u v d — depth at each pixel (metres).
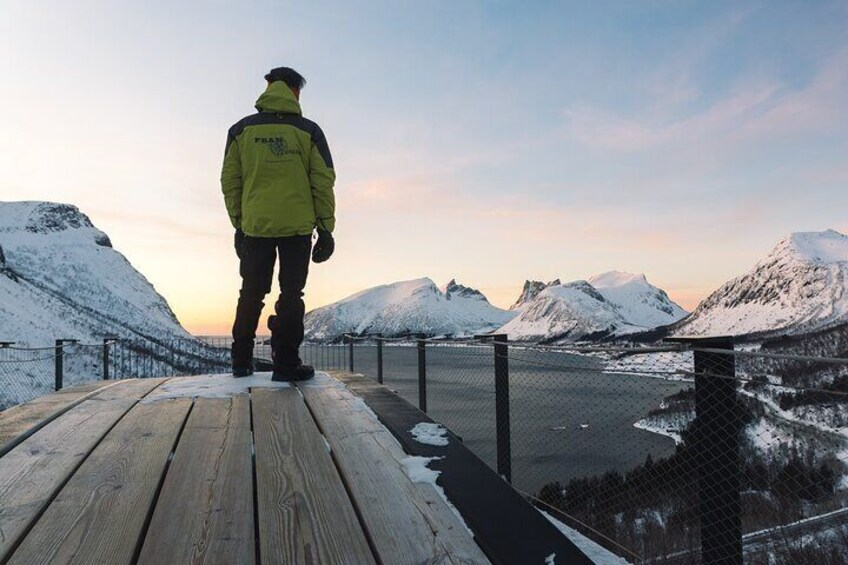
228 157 3.63
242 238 3.72
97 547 1.33
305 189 3.52
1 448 1.97
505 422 4.70
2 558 1.27
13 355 25.66
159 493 1.65
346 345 8.68
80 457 1.93
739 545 2.62
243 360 3.66
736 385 2.69
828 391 2.23
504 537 1.38
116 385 3.32
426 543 1.37
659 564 3.36
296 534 1.41
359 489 1.68
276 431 2.26
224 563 1.28
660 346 2.82
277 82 3.62
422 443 2.04
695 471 2.80
